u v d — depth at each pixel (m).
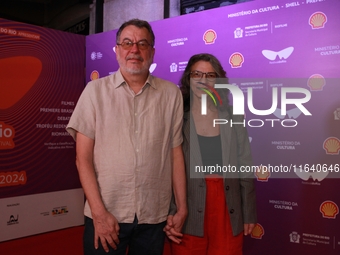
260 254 2.60
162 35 2.97
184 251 1.92
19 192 2.99
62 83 3.28
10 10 5.46
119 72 1.86
